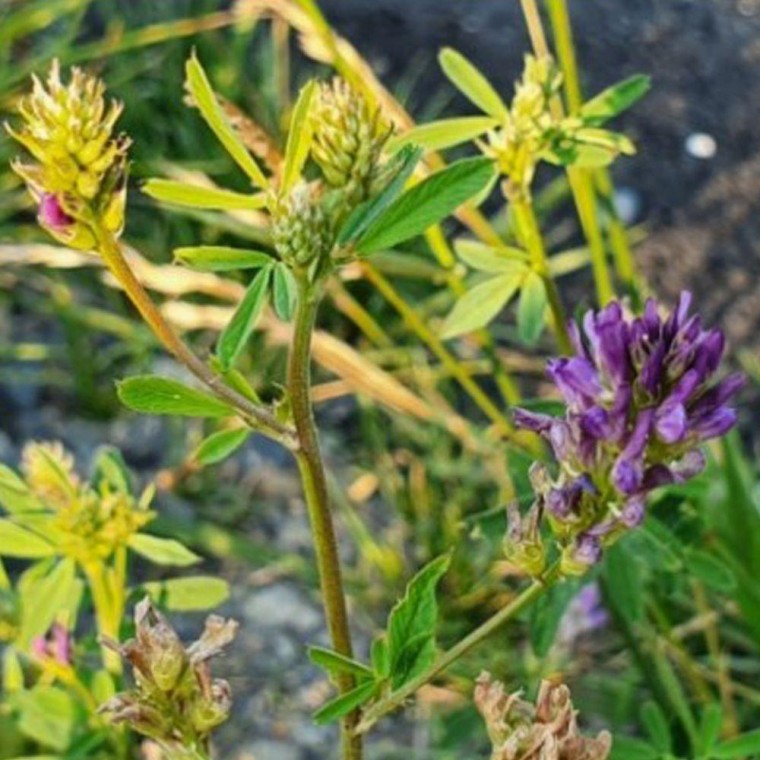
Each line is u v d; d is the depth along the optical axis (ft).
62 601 1.29
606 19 2.41
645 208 2.20
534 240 1.36
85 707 1.34
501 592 1.76
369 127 0.91
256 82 2.24
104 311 2.06
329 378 2.01
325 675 1.75
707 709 1.33
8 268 2.07
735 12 2.44
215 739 1.69
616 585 1.36
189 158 2.13
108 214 0.92
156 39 2.08
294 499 1.93
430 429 1.91
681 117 2.30
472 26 2.39
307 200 0.90
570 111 1.43
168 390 0.95
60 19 2.30
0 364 2.03
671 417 0.88
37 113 0.91
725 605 1.70
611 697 1.65
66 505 1.27
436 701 1.67
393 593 1.80
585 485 0.91
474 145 2.12
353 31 2.39
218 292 1.63
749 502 1.55
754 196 2.22
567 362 0.91
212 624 0.96
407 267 2.01
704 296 2.11
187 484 1.91
